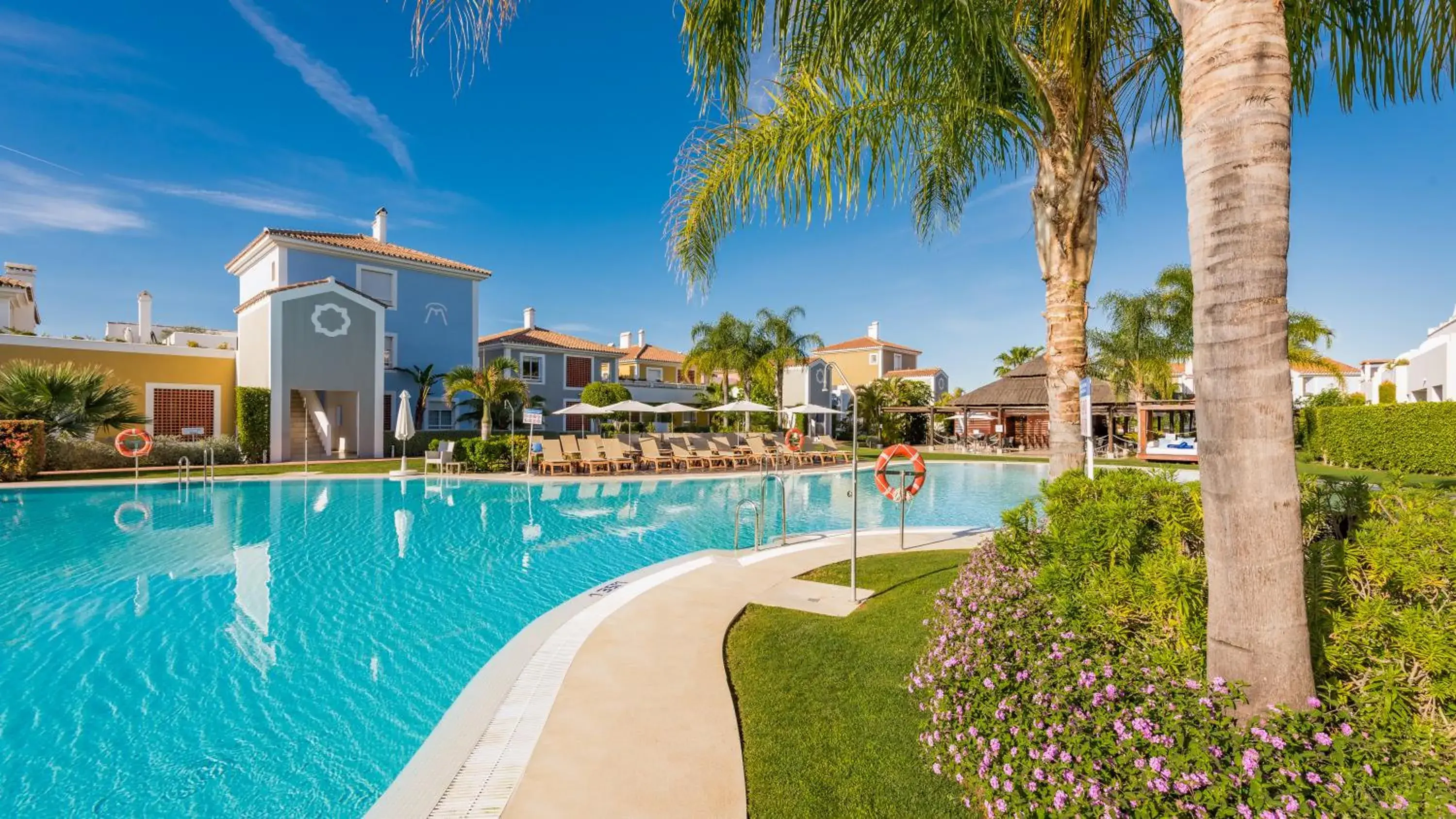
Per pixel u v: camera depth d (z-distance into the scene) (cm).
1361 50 446
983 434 4097
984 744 262
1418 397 2262
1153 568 309
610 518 1273
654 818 281
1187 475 1888
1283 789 194
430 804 296
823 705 389
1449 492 355
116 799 350
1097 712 241
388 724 429
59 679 493
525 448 1991
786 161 532
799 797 295
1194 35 236
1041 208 588
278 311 2053
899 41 459
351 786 362
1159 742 218
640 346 4572
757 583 691
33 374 1634
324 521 1185
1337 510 372
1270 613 222
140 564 854
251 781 366
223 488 1584
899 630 520
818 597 631
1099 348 2789
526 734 359
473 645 569
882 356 4894
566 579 796
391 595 719
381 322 2288
